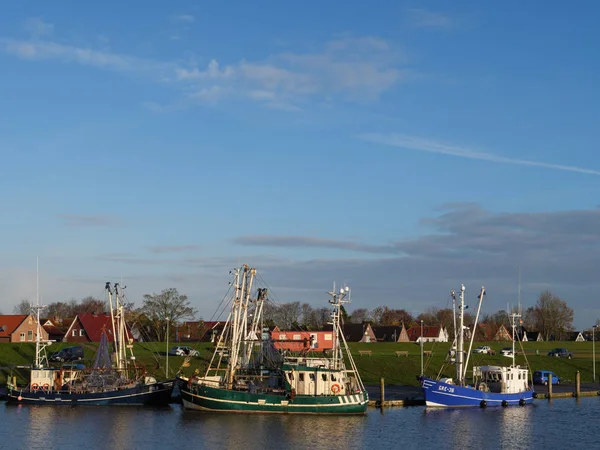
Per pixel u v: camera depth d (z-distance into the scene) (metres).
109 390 99.88
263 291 107.56
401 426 88.81
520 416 98.25
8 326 176.12
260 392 95.00
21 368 122.69
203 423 87.25
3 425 85.62
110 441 77.94
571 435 85.19
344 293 100.19
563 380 145.25
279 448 75.88
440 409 102.25
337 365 98.38
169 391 101.75
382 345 183.75
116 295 112.12
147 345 151.12
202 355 136.75
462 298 108.75
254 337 107.06
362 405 95.94
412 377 133.25
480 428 88.75
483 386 109.00
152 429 83.94
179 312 187.38
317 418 91.69
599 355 180.75
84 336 170.50
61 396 99.25
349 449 76.25
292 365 95.44
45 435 80.44
